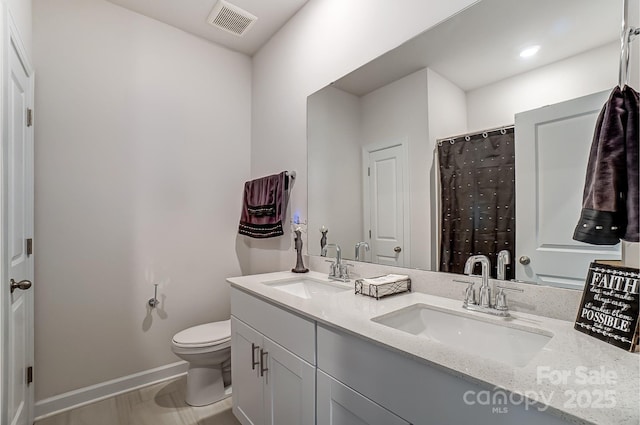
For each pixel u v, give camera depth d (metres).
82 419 1.71
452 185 1.24
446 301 1.19
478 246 1.16
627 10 0.86
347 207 1.71
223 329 2.01
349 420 0.94
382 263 1.51
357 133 1.66
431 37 1.32
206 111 2.45
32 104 1.67
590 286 0.85
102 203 1.97
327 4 1.87
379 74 1.54
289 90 2.21
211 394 1.88
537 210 1.01
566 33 0.97
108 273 1.99
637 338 0.71
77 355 1.87
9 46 1.22
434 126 1.31
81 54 1.92
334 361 0.99
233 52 2.61
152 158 2.18
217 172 2.50
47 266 1.77
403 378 0.79
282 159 2.28
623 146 0.84
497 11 1.13
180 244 2.30
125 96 2.08
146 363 2.11
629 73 0.85
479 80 1.17
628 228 0.82
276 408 1.30
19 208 1.45
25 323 1.55
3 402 1.15
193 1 2.04
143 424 1.67
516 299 1.05
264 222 2.28
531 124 1.03
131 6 2.08
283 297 1.31
